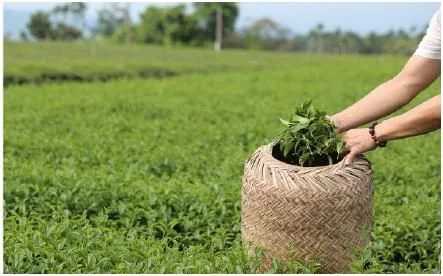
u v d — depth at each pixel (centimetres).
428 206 400
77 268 308
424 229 375
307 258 297
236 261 308
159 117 742
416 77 297
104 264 312
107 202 402
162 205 392
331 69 1347
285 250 298
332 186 290
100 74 1238
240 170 477
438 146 576
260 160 304
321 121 299
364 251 306
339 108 827
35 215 380
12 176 435
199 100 864
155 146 564
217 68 1469
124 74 1278
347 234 298
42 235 333
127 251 322
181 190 411
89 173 458
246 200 307
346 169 295
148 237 352
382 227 366
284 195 292
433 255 356
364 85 1076
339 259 300
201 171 484
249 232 308
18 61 1362
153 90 970
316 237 294
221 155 532
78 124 677
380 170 476
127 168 482
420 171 489
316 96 927
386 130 290
